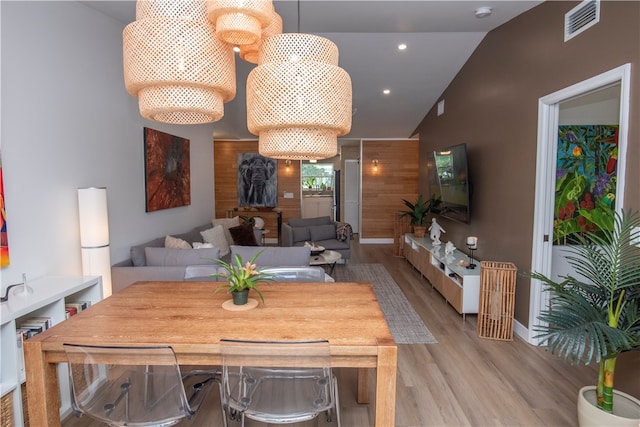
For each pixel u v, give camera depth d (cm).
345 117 135
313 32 373
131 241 345
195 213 518
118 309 183
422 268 507
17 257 217
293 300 197
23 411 188
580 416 183
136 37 118
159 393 150
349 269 570
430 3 296
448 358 279
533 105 297
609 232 184
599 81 222
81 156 273
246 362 143
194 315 175
